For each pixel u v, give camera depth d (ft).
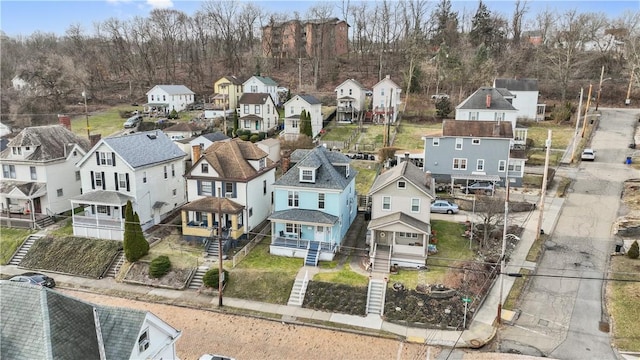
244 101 235.40
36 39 445.78
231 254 119.14
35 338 51.47
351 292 100.89
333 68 333.21
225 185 127.13
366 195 150.20
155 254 119.34
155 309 100.01
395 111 236.43
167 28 379.76
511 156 156.46
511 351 83.35
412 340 87.61
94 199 126.93
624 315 91.04
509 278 105.19
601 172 165.37
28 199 136.67
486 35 329.52
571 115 229.04
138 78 343.87
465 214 139.44
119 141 131.75
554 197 146.82
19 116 266.36
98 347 56.03
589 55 289.53
